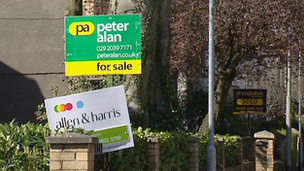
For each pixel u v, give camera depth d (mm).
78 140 9406
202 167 19312
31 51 20422
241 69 29766
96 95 11008
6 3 20547
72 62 13836
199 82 37031
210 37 18766
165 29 17125
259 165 26141
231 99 38156
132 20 13742
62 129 10609
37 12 20500
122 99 11070
